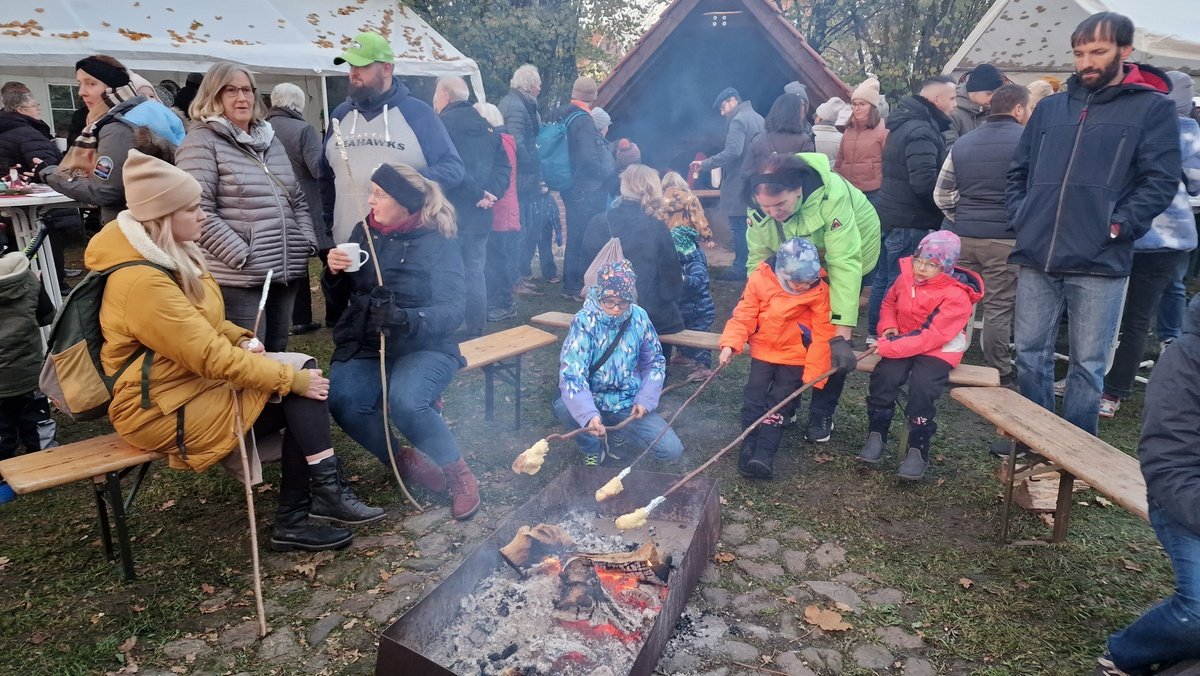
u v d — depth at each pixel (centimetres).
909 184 561
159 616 289
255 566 282
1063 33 772
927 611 296
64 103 1104
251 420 302
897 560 331
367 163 459
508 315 701
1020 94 476
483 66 1189
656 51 920
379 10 1097
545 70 1202
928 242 387
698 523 298
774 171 376
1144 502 263
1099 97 357
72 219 841
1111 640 250
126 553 307
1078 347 386
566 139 742
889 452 439
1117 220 356
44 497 378
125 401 284
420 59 1043
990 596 305
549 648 245
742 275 843
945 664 268
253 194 409
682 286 490
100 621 286
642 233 475
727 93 813
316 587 309
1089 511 368
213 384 297
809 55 873
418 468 375
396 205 344
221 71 394
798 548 341
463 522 358
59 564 321
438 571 320
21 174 716
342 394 351
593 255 497
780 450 441
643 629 254
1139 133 349
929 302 391
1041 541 344
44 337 522
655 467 419
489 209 587
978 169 482
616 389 391
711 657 269
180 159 391
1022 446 411
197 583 310
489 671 235
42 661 265
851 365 366
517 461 326
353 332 355
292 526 332
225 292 411
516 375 461
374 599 301
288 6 1010
